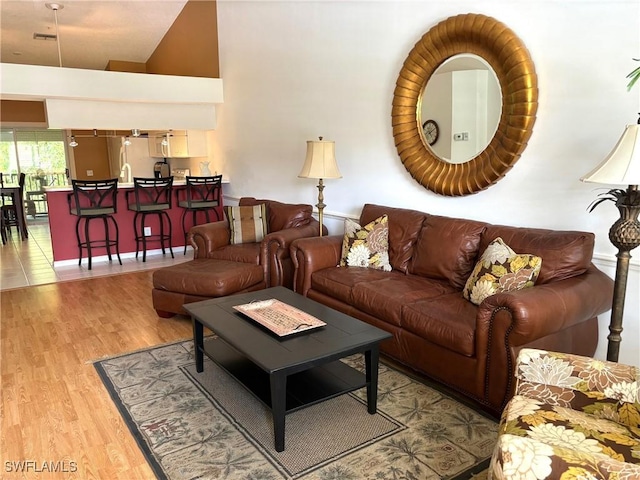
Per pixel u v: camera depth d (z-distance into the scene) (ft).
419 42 11.35
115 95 18.51
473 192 10.73
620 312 7.29
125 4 21.24
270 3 16.65
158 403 8.21
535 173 9.63
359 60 13.42
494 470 4.10
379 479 6.28
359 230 11.61
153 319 12.42
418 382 8.94
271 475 6.36
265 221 15.06
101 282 16.06
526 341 7.02
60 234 18.44
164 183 19.27
